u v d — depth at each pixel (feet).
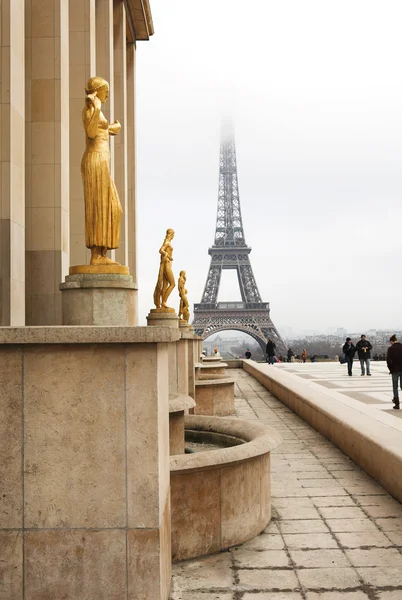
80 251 83.35
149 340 22.04
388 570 27.99
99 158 28.02
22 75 56.80
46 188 67.26
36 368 22.45
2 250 52.44
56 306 66.54
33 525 22.44
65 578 22.41
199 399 82.33
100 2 99.40
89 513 22.47
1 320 52.19
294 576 27.37
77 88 83.56
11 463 22.50
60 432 22.47
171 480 29.22
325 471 48.78
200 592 25.64
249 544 31.73
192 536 29.71
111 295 27.86
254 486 33.01
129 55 142.41
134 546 22.41
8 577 22.47
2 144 52.90
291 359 265.13
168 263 72.49
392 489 41.19
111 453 22.47
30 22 68.13
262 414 84.64
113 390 22.48
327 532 33.55
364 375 147.43
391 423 54.90
